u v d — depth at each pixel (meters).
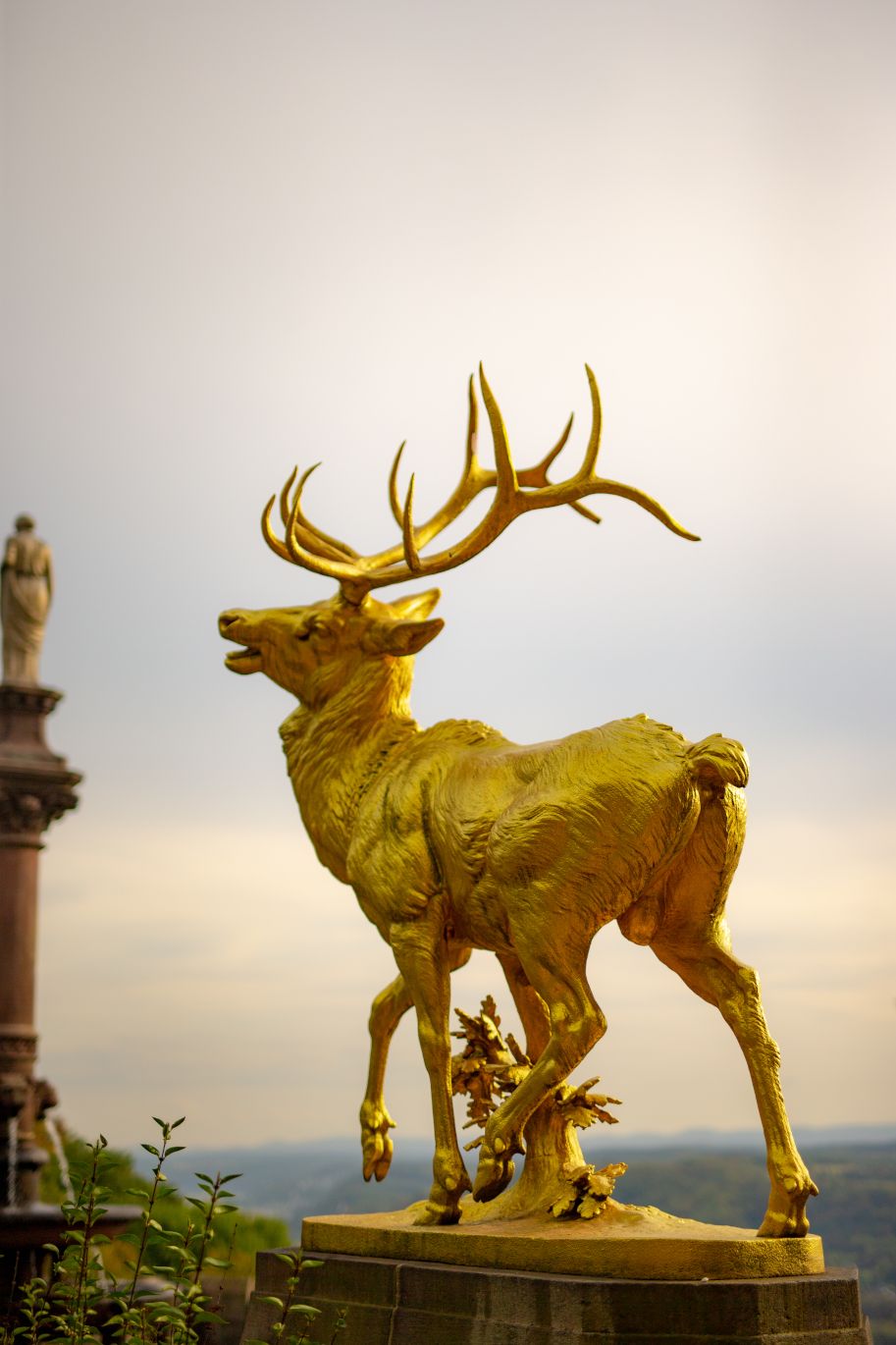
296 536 4.38
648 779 3.42
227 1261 3.37
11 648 11.77
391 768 4.07
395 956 3.84
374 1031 4.23
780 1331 2.97
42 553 11.90
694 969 3.60
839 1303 3.06
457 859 3.69
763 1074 3.42
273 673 4.33
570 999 3.45
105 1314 4.28
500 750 3.87
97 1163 3.51
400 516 4.56
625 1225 3.39
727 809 3.50
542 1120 3.72
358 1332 3.46
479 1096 3.89
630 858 3.42
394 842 3.86
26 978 11.25
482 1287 3.21
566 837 3.45
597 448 4.00
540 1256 3.23
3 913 11.26
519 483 4.50
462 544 4.05
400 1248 3.56
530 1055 3.90
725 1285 2.98
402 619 4.19
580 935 3.47
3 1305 4.39
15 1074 10.95
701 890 3.55
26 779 11.40
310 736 4.23
